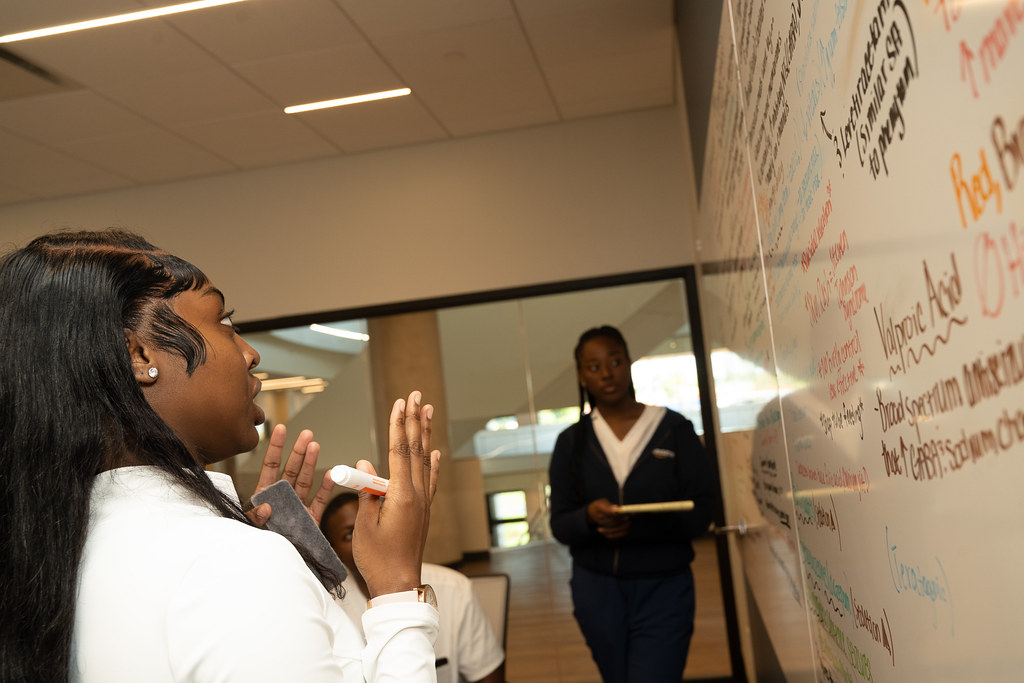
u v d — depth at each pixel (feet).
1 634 2.02
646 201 14.56
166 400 2.28
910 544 2.38
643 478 9.11
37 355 2.16
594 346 9.46
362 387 15.20
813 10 2.88
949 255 1.76
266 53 10.96
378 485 2.52
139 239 2.48
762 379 5.85
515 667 14.20
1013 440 1.51
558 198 14.79
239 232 15.47
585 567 9.04
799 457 4.49
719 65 6.56
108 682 1.94
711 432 14.01
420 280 15.02
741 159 5.55
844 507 3.30
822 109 2.87
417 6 10.18
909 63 1.90
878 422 2.58
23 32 9.77
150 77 11.27
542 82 12.93
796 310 3.89
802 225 3.48
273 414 15.33
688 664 13.83
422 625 2.38
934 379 1.97
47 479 2.08
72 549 2.05
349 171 15.34
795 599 5.43
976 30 1.49
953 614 2.04
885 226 2.24
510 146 14.98
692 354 14.28
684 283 14.47
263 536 2.05
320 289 15.24
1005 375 1.51
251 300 15.33
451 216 15.03
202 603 1.89
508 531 14.64
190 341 2.28
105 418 2.16
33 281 2.23
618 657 8.80
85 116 12.29
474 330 14.99
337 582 2.92
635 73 12.98
